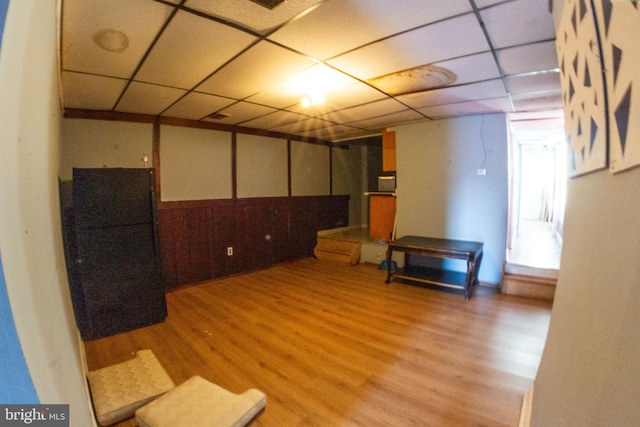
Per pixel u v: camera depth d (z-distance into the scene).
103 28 1.63
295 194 5.44
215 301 3.52
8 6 0.57
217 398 1.74
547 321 2.88
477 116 3.87
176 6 1.47
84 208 2.60
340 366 2.20
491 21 1.63
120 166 3.48
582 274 0.93
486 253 3.91
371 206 5.22
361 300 3.51
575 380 0.85
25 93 0.63
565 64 1.12
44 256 0.72
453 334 2.65
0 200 0.56
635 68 0.54
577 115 0.97
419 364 2.21
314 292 3.80
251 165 4.74
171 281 3.88
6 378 0.58
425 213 4.35
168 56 2.01
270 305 3.38
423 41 1.85
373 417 1.70
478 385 1.96
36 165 0.70
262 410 1.75
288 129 4.86
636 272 0.54
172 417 1.58
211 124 4.23
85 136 3.26
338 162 6.31
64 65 2.07
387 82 2.58
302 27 1.68
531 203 8.90
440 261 4.34
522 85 2.65
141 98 2.94
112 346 2.53
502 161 3.75
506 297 3.54
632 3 0.54
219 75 2.37
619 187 0.66
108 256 2.71
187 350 2.46
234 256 4.54
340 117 3.96
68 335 0.89
